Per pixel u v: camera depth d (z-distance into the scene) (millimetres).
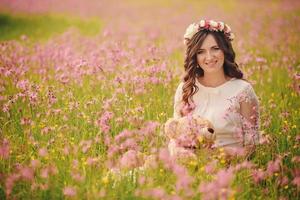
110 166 4047
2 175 4055
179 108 5230
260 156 4746
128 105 5949
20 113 5773
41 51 8523
